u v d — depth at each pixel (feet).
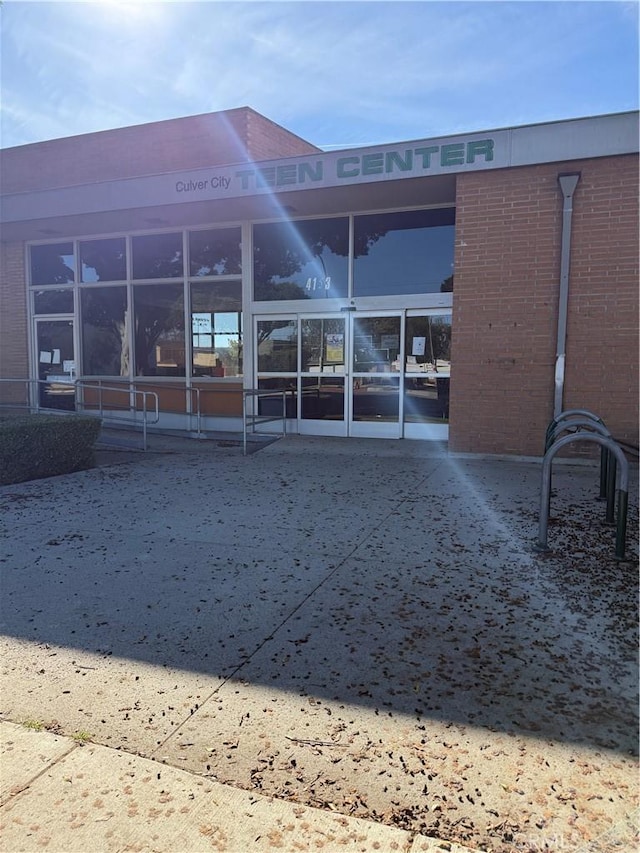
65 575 14.14
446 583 13.47
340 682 9.68
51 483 23.41
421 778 7.60
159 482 23.59
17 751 8.13
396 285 33.68
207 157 37.47
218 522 18.20
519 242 26.68
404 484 22.98
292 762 7.89
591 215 25.64
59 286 41.83
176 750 8.13
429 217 32.91
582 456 26.43
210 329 38.11
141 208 33.27
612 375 25.88
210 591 13.19
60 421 24.94
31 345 43.09
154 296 39.45
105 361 41.27
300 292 35.68
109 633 11.36
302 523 18.04
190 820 6.98
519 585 13.33
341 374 35.22
